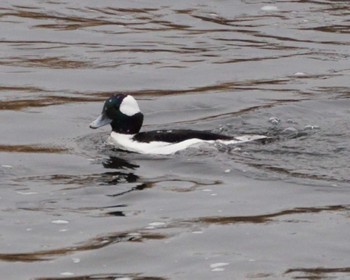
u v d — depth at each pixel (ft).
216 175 54.13
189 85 74.18
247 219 48.06
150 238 45.75
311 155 56.70
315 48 84.94
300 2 100.53
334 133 60.85
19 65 78.48
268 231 46.55
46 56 81.30
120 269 42.63
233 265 42.91
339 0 101.40
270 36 88.79
